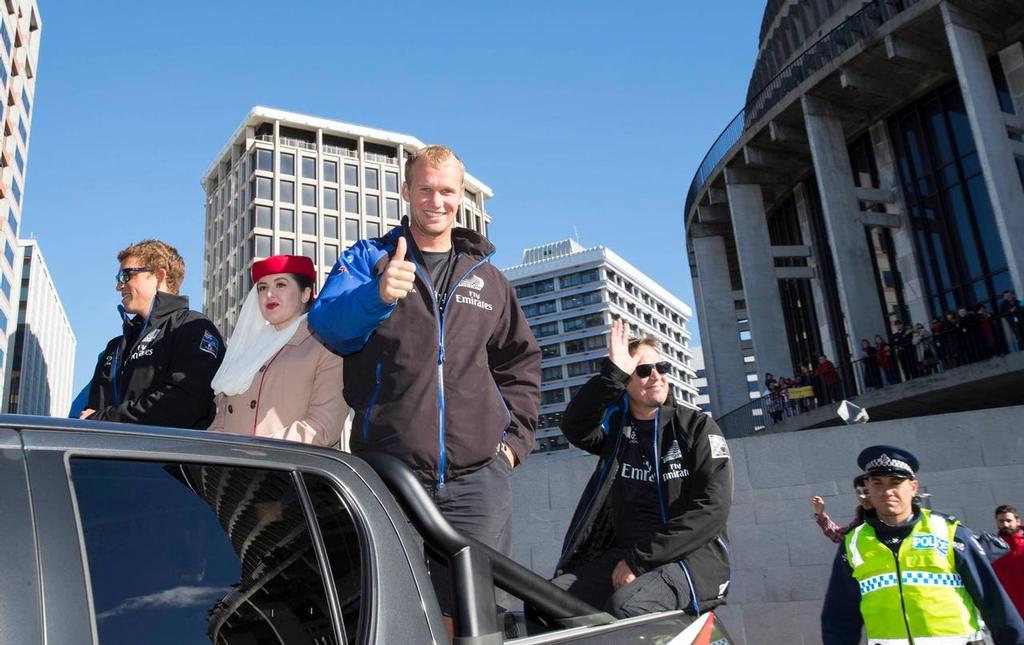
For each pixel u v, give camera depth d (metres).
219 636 1.32
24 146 68.25
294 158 84.81
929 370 18.75
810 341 30.50
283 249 81.19
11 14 60.31
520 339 3.06
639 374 3.52
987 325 17.38
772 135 25.78
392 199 89.19
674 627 2.18
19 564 1.14
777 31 31.00
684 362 141.12
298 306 2.93
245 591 1.38
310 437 2.72
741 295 39.78
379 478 1.72
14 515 1.17
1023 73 21.34
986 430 8.12
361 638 1.45
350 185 86.94
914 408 20.52
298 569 1.46
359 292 2.45
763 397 25.05
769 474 8.51
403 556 1.60
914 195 24.11
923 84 23.61
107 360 3.42
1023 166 20.47
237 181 86.19
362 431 2.67
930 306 23.14
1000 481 7.97
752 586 8.29
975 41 20.44
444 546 1.75
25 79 67.06
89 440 1.31
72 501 1.24
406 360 2.68
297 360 2.79
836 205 23.27
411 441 2.59
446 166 2.94
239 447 1.50
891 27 21.45
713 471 3.37
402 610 1.52
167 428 1.44
